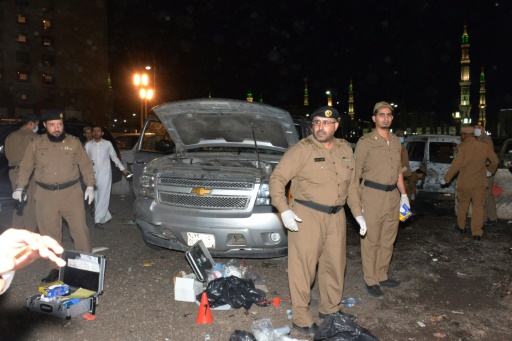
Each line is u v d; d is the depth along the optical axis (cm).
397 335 386
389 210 476
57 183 488
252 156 629
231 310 429
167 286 493
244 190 505
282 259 597
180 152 657
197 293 453
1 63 5984
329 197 376
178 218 517
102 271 445
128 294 467
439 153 1130
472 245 684
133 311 425
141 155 754
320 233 379
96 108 6669
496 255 630
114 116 7438
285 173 371
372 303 455
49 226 493
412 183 1048
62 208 495
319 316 419
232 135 643
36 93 6222
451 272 557
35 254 108
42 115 484
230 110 578
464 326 405
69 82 6450
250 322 404
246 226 498
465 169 712
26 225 620
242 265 545
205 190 511
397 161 474
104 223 791
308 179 376
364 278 485
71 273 456
